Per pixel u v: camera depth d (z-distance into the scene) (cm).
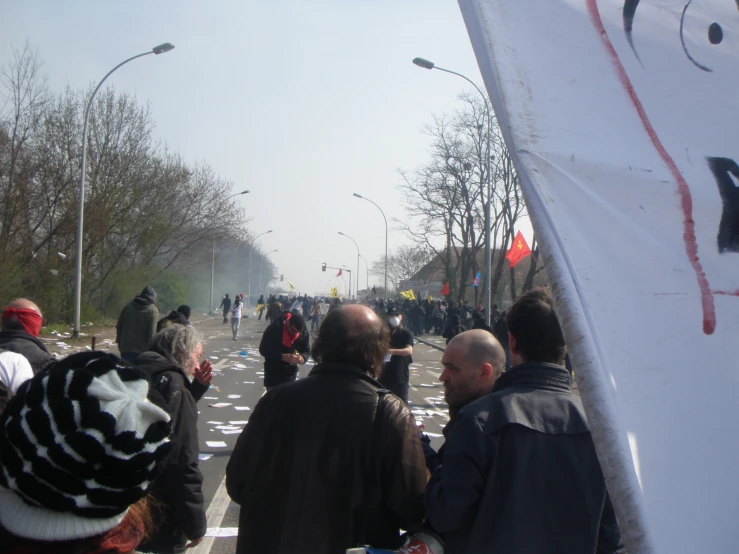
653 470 143
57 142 2853
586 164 166
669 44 183
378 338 252
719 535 140
